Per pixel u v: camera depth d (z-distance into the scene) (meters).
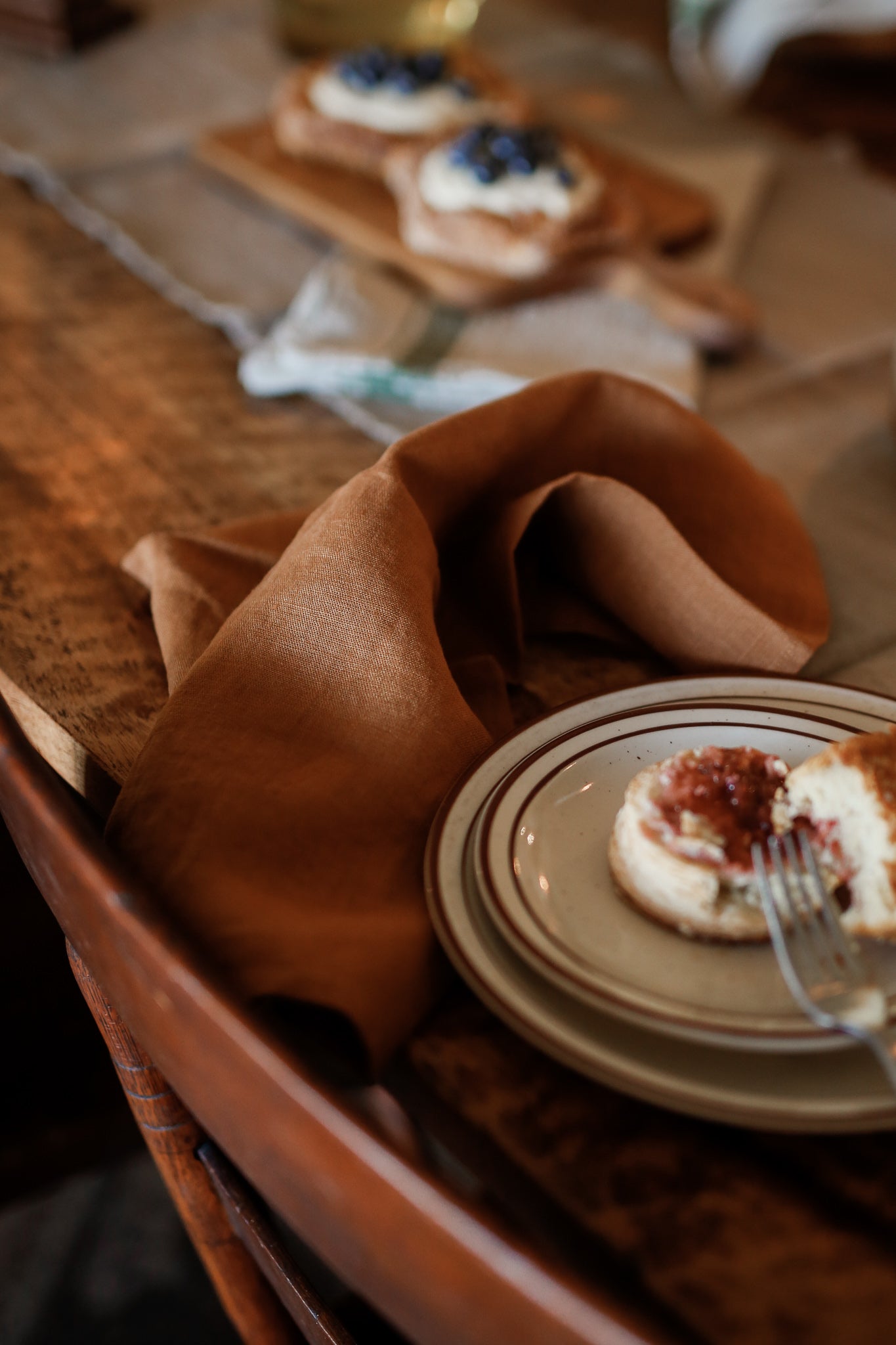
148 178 1.44
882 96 3.40
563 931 0.63
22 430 0.98
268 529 0.83
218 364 1.10
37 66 1.74
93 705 0.76
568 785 0.68
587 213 1.23
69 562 0.86
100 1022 0.70
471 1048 0.61
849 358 1.16
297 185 1.39
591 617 0.83
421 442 0.76
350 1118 0.51
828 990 0.60
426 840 0.66
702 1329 0.53
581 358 1.10
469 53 1.69
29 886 1.15
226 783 0.66
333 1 1.77
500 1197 0.58
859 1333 0.53
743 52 2.59
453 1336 0.53
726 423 1.04
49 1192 1.42
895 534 0.92
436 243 1.23
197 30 1.91
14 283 1.20
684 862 0.62
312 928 0.62
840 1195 0.56
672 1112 0.59
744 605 0.77
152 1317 1.39
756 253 1.38
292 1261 0.71
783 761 0.68
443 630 0.80
